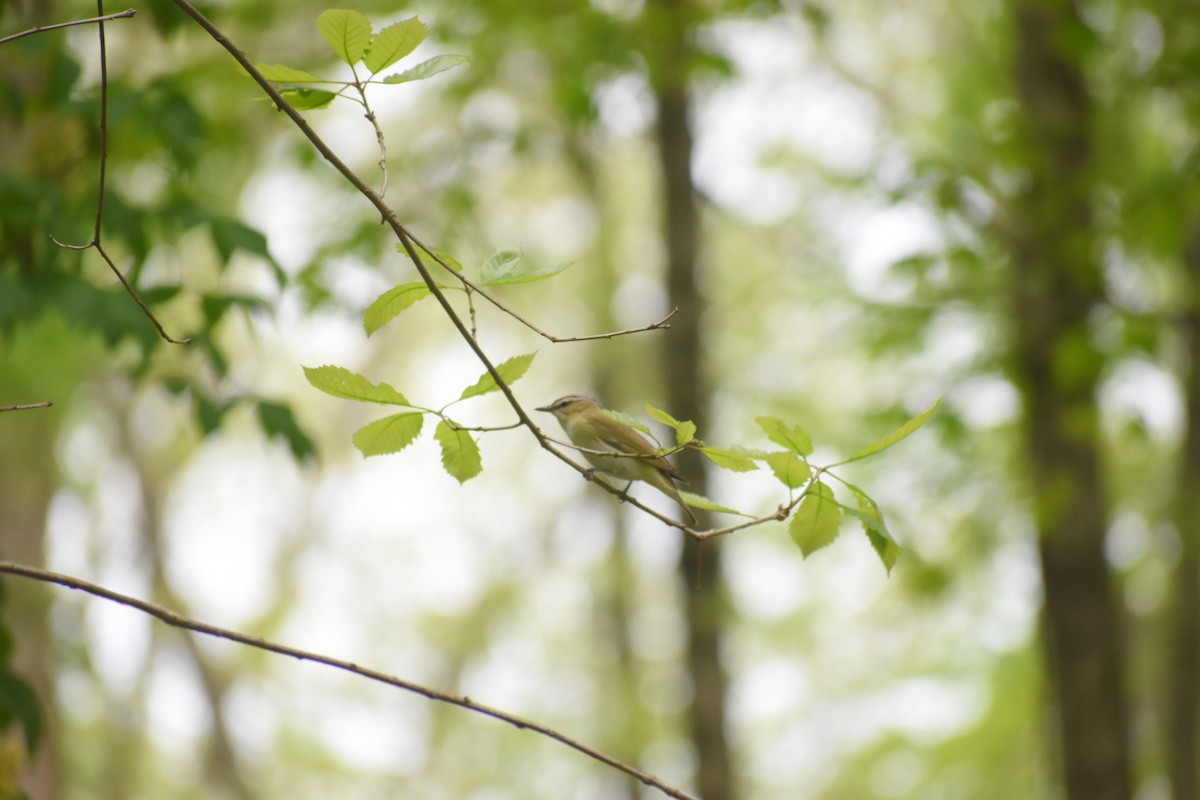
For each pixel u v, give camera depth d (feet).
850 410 49.44
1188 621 46.62
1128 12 37.37
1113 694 37.22
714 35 37.24
